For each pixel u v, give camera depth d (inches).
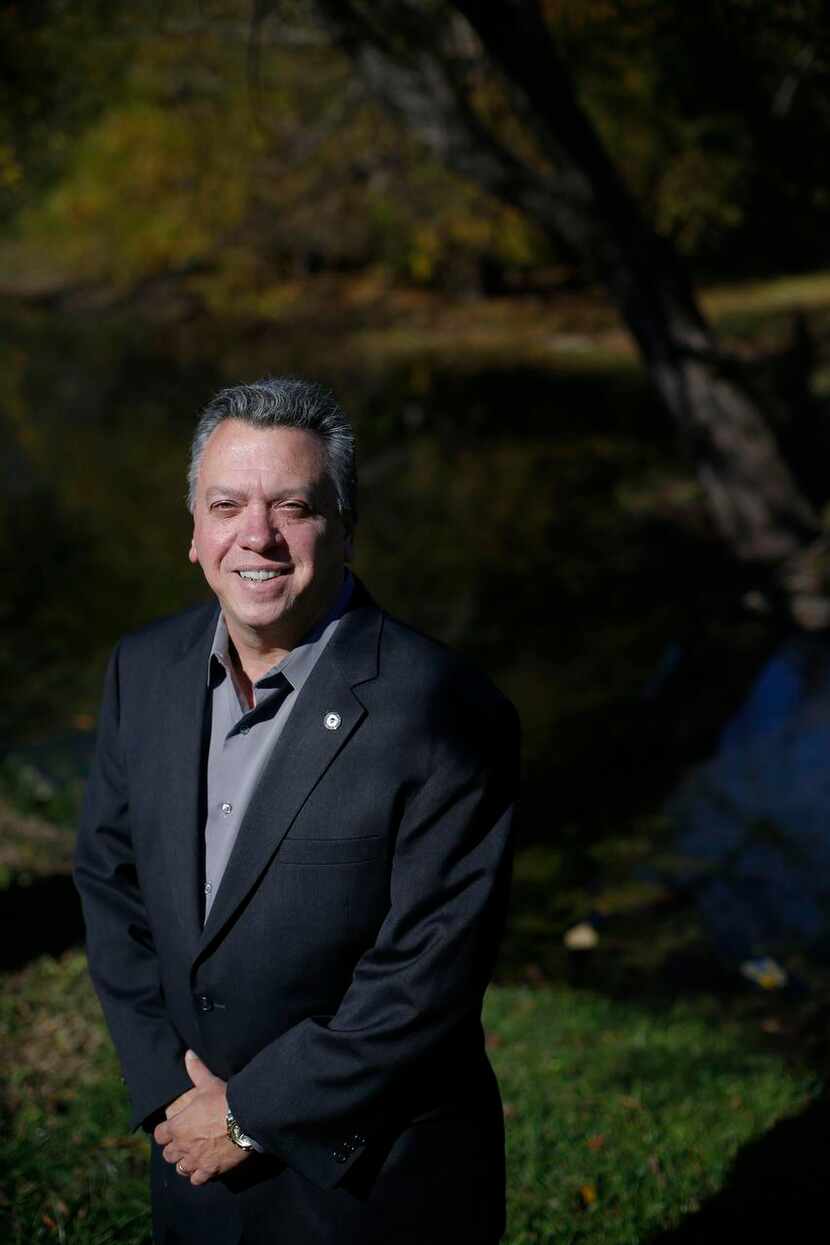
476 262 1147.3
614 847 255.8
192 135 569.9
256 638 76.7
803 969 207.6
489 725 76.2
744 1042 179.6
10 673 350.6
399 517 537.3
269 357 986.7
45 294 1272.1
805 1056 177.5
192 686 79.3
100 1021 156.0
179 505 557.6
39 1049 148.0
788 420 464.8
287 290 855.7
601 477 590.6
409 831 73.7
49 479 613.6
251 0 444.1
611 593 429.7
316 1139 72.6
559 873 246.1
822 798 273.6
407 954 72.7
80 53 431.5
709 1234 121.6
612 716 326.3
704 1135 140.1
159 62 499.5
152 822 78.5
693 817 268.1
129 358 1002.1
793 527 430.3
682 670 357.1
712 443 430.6
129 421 761.0
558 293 1179.3
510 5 345.7
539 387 826.8
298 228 820.0
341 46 397.7
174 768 78.2
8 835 227.5
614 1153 134.2
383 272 1181.1
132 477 614.9
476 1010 74.1
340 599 79.4
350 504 77.9
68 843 229.8
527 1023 173.8
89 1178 122.4
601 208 399.5
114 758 82.7
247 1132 73.5
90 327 1153.4
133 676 82.7
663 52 390.9
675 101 446.3
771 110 400.8
